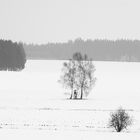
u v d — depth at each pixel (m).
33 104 128.25
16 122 92.06
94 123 93.06
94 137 67.56
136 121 96.81
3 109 114.31
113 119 82.00
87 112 111.31
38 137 65.88
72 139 65.25
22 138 64.38
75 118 99.94
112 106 127.12
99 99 149.38
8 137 64.75
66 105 127.00
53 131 74.12
